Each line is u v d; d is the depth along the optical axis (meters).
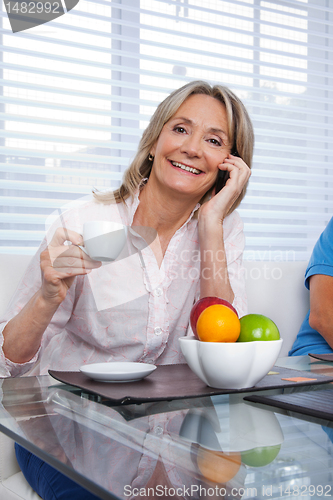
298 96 2.56
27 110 2.00
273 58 2.57
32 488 0.88
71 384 0.71
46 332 1.10
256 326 0.70
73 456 0.44
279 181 2.54
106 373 0.70
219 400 0.66
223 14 2.33
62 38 2.07
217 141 1.29
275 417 0.58
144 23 2.23
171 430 0.52
